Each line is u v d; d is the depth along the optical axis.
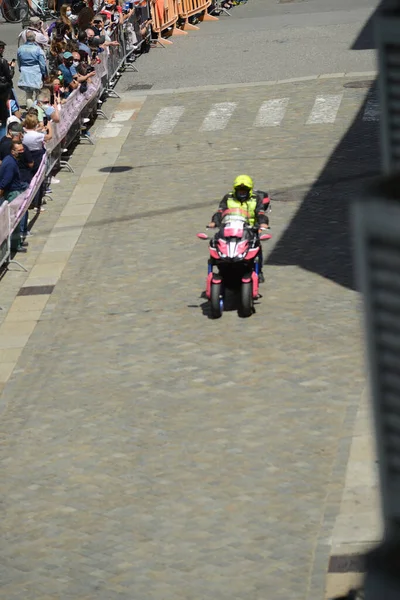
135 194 74.94
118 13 107.94
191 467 37.84
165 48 119.69
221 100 97.44
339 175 74.62
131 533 33.84
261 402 42.62
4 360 50.06
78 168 81.88
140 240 65.25
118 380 46.28
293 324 50.22
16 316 55.56
